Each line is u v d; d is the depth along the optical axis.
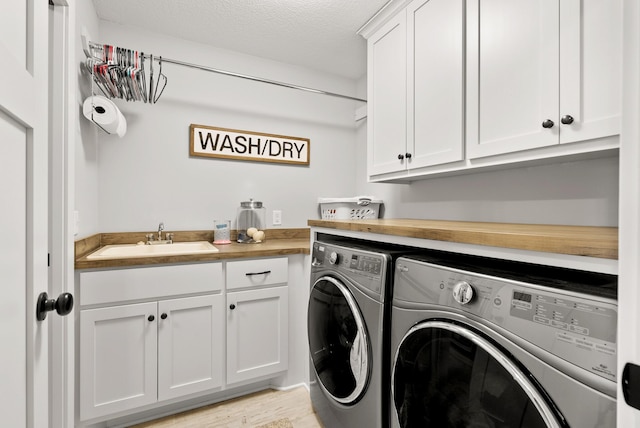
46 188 0.72
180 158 2.17
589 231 0.98
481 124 1.34
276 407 1.76
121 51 1.65
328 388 1.46
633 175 0.41
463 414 0.82
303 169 2.62
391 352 1.08
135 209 2.04
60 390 1.14
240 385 1.81
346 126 2.80
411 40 1.70
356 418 1.24
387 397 1.12
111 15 1.92
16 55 0.59
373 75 2.00
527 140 1.17
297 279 1.97
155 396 1.57
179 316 1.63
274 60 2.50
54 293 1.13
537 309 0.67
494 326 0.75
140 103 2.06
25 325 0.62
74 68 1.20
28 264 0.64
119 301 1.50
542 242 0.71
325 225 1.62
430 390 0.92
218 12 1.90
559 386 0.62
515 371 0.69
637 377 0.40
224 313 1.75
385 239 1.24
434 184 2.04
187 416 1.68
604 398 0.56
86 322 1.43
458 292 0.83
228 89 2.33
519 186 1.55
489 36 1.31
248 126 2.40
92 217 1.80
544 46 1.12
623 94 0.42
